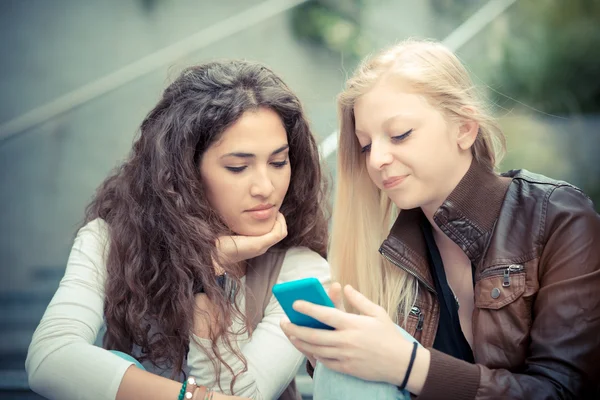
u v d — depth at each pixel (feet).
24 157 22.25
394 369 4.96
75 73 24.52
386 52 5.97
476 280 5.72
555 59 22.57
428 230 6.27
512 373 5.19
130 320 6.75
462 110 5.72
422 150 5.57
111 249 6.91
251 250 6.50
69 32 24.70
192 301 6.48
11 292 17.35
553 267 5.45
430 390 4.96
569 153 20.83
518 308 5.50
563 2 22.74
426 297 6.18
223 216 6.57
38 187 22.03
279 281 7.05
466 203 5.78
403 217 6.23
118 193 7.27
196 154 6.53
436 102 5.63
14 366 14.83
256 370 6.38
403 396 5.11
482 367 5.12
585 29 22.58
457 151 5.78
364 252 6.38
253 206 6.41
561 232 5.49
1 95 24.02
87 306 6.57
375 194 6.41
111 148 22.77
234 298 6.64
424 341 6.11
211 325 6.43
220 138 6.31
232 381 6.17
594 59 22.36
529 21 22.99
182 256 6.59
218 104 6.31
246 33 25.34
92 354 5.94
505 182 5.98
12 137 22.22
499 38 22.99
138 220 6.84
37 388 6.03
